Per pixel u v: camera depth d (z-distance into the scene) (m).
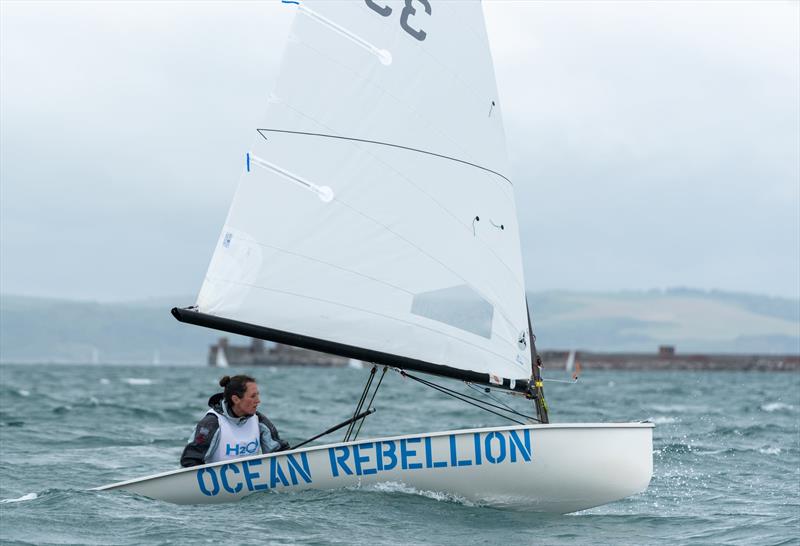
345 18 30.45
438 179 30.97
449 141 31.19
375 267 30.09
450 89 31.33
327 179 30.03
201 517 27.50
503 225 31.70
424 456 29.06
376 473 29.44
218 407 30.62
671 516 31.28
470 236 31.14
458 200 31.14
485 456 28.73
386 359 29.92
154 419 79.12
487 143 31.75
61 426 68.81
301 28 30.09
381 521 26.97
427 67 31.14
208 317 28.45
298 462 29.44
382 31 30.70
